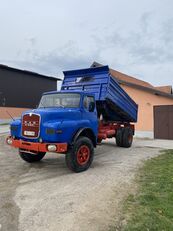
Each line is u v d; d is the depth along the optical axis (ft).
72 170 24.04
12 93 91.71
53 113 23.70
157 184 19.86
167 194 17.53
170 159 30.30
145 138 57.36
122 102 37.65
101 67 32.60
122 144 39.93
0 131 58.85
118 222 13.61
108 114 36.63
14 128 25.32
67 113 24.67
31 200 16.97
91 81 33.83
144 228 12.78
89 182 20.81
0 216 14.62
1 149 36.55
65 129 23.31
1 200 16.98
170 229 12.68
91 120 27.48
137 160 29.78
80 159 24.50
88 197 17.35
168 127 55.01
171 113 54.75
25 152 26.35
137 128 61.93
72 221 13.89
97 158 31.27
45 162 28.81
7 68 89.25
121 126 41.29
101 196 17.51
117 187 19.40
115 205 15.87
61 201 16.71
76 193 18.17
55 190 18.93
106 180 21.33
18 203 16.47
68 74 36.14
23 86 96.22
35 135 23.44
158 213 14.49
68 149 24.00
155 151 36.58
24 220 14.10
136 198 16.90
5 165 27.17
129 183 20.40
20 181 21.31
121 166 26.58
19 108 94.17
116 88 35.19
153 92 66.39
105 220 13.92
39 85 103.09
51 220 14.07
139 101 62.64
